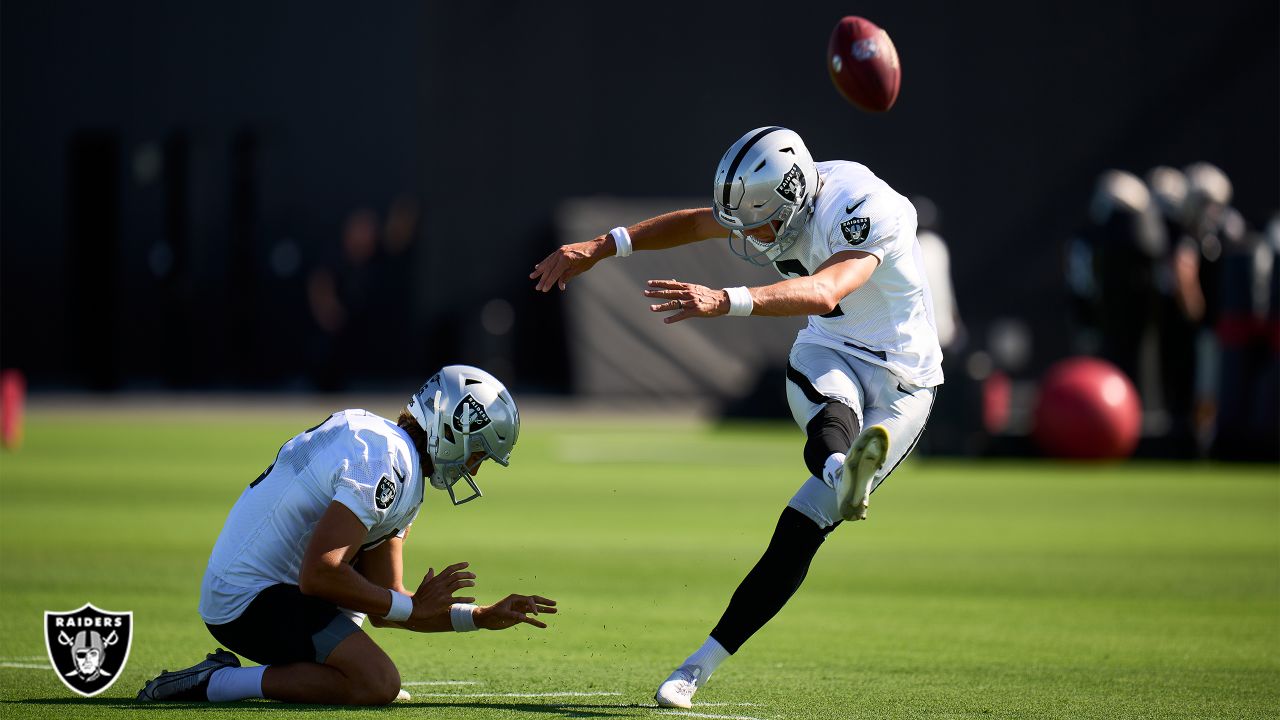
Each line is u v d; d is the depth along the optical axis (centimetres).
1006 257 9388
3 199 10088
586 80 9550
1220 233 6066
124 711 1730
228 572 1777
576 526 4028
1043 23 9344
